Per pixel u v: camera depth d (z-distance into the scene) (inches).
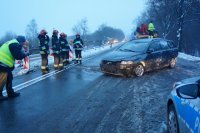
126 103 314.7
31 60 879.1
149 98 334.0
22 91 384.5
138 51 503.2
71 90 383.6
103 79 460.1
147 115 272.2
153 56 510.6
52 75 514.9
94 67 612.4
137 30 981.8
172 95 204.8
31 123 256.5
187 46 1759.4
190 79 209.6
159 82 428.8
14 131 238.2
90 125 248.8
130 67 467.8
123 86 403.2
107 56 504.7
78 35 698.8
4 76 337.7
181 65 629.6
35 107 306.7
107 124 250.4
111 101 323.9
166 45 559.2
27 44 547.8
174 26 1722.4
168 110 217.3
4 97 342.6
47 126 248.5
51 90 386.3
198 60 748.6
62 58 616.1
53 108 301.1
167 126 228.2
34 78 486.6
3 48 340.5
